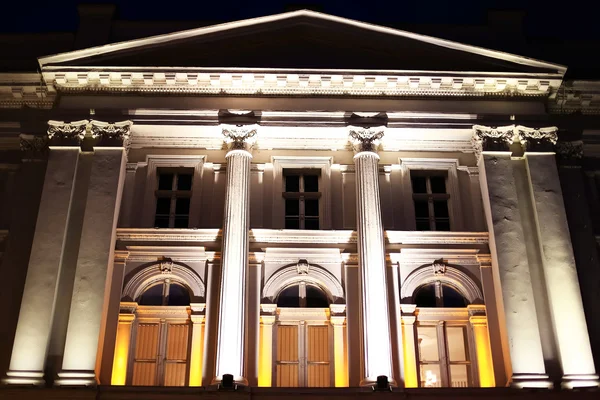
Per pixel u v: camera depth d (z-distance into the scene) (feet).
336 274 79.15
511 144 83.82
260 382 74.33
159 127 83.66
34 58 91.04
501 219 79.41
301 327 77.51
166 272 78.59
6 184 84.48
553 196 80.23
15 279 76.95
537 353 72.59
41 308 73.46
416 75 84.33
